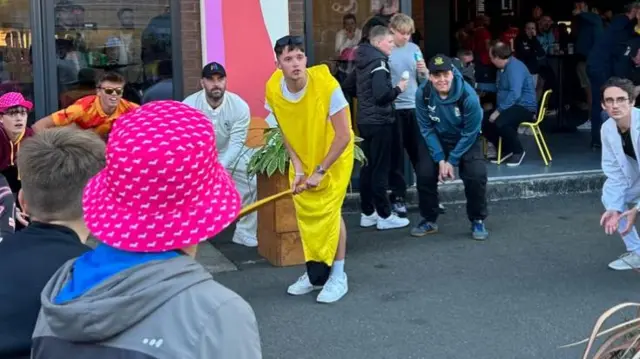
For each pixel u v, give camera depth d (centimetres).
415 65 726
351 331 482
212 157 165
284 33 750
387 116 688
